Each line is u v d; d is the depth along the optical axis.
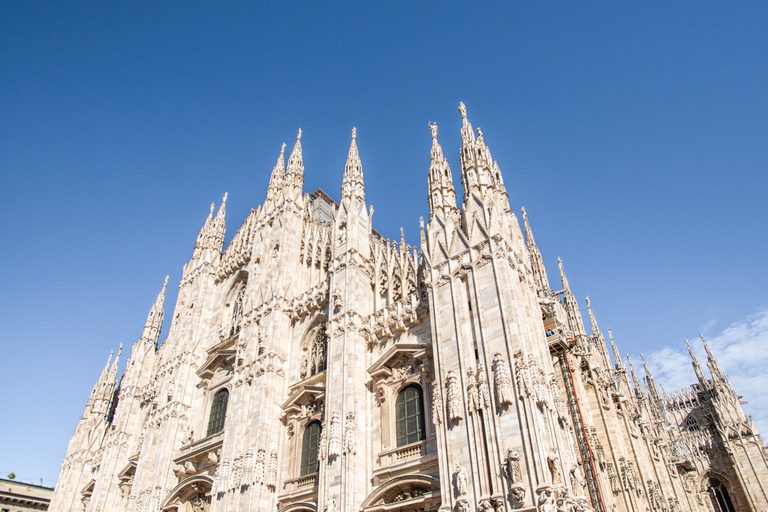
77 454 60.97
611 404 48.56
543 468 23.55
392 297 38.50
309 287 46.06
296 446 37.31
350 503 30.06
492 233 31.38
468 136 37.56
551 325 42.59
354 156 47.38
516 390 25.92
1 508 68.50
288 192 52.03
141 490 43.31
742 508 68.25
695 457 72.88
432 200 36.81
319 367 39.91
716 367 76.50
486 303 29.55
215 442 40.91
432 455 29.27
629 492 42.34
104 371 69.25
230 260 56.16
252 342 43.06
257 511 34.41
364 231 43.06
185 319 54.50
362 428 33.25
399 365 34.38
